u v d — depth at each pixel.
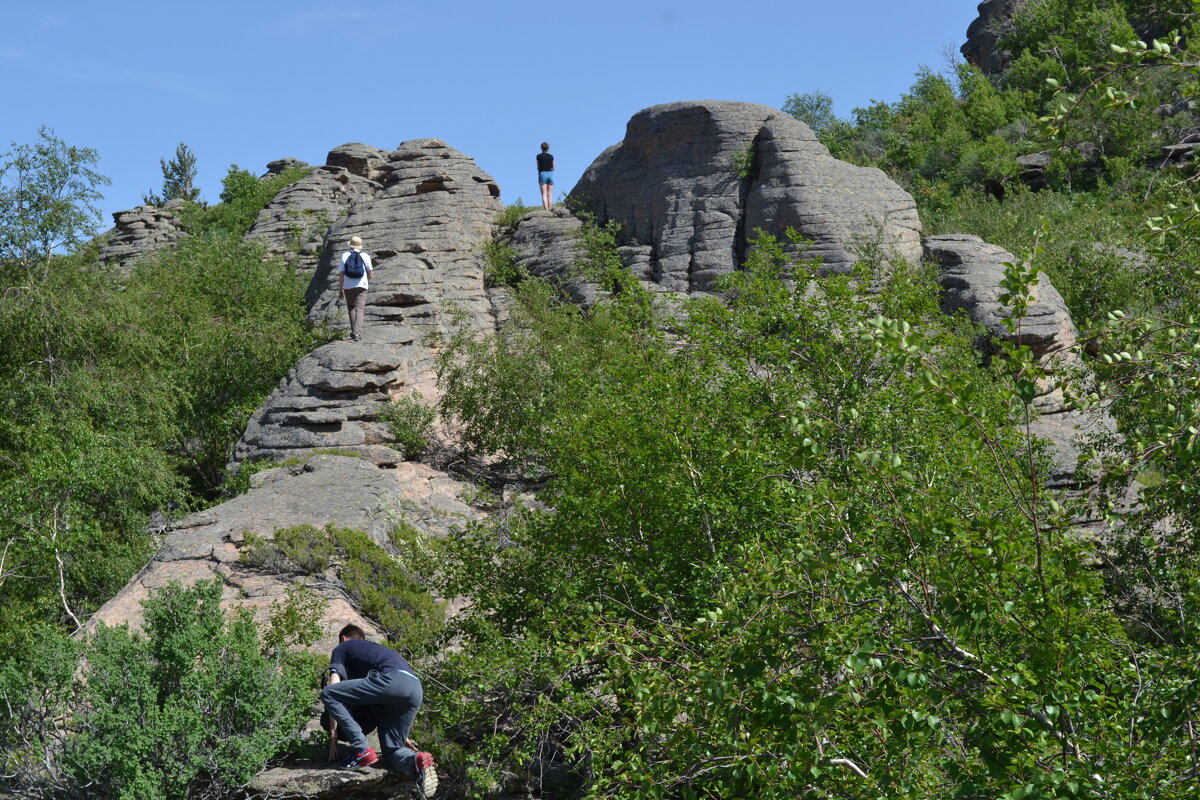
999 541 4.24
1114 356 4.90
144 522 14.88
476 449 17.97
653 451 8.65
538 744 7.77
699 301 11.28
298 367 18.83
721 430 8.71
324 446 17.23
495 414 17.56
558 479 9.77
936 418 7.95
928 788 4.50
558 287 23.84
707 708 5.13
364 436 17.52
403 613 10.95
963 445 7.20
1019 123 41.41
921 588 4.75
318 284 25.45
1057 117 4.99
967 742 4.35
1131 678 4.75
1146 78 5.06
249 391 19.97
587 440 9.11
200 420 19.61
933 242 22.59
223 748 7.10
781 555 5.17
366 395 18.28
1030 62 45.75
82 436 14.62
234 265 24.61
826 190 23.70
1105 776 3.99
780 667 4.79
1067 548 4.37
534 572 9.26
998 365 4.52
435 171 26.36
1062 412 17.19
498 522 10.12
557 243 25.25
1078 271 22.06
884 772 4.45
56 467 12.83
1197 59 4.78
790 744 4.70
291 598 9.89
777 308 10.80
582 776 7.78
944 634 4.48
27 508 12.58
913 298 11.52
